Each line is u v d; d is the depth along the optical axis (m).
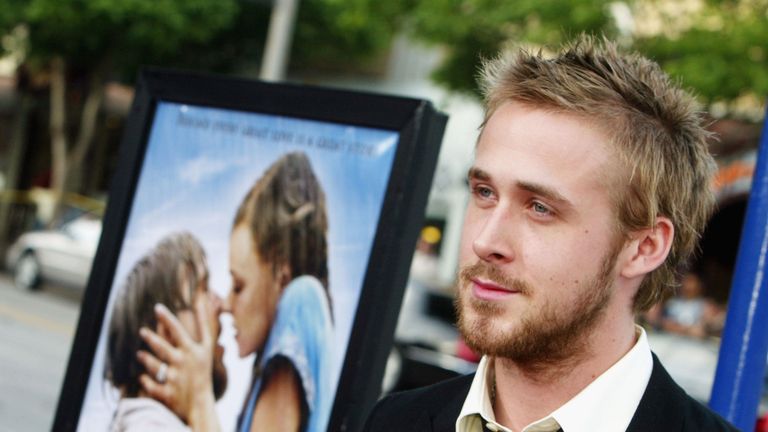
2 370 11.25
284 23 16.78
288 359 2.61
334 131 2.63
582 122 1.70
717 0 13.98
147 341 2.88
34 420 9.24
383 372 2.52
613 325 1.75
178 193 2.91
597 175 1.69
